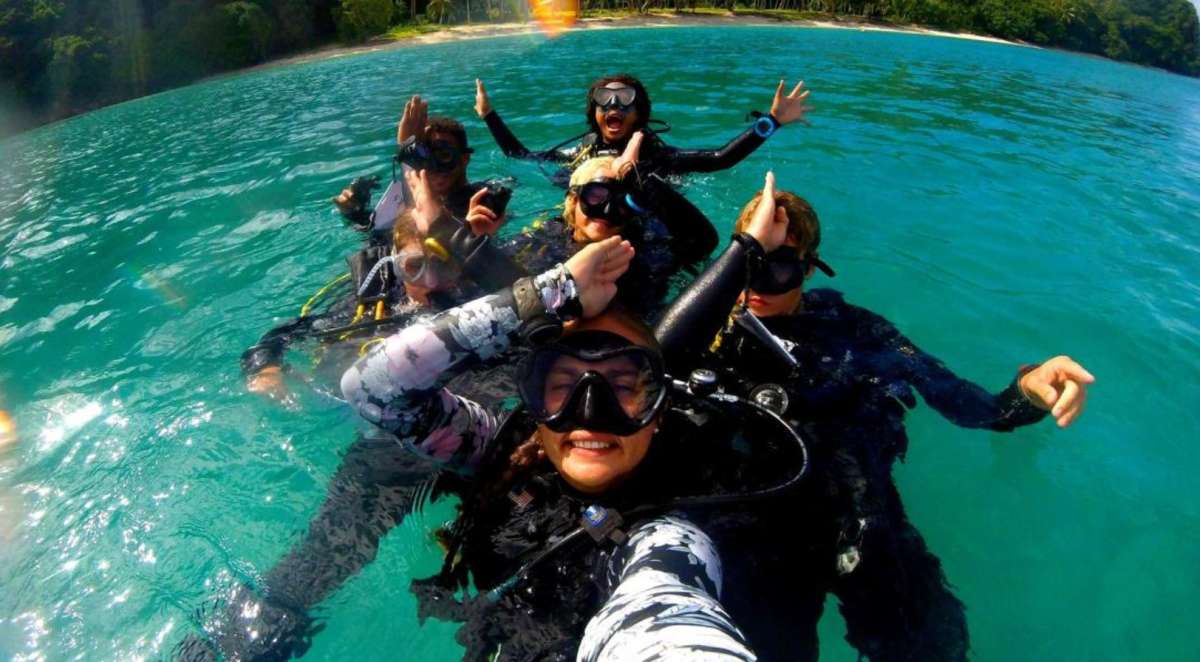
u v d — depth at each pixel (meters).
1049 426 1.29
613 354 0.65
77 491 1.17
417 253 1.35
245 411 1.33
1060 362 0.91
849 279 1.84
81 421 1.35
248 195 2.70
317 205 2.48
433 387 0.75
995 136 3.65
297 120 4.36
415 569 0.96
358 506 1.00
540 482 0.76
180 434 1.29
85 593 0.98
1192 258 2.02
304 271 1.93
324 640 0.88
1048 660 0.88
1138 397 1.37
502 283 1.07
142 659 0.88
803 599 0.83
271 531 1.07
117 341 1.64
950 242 2.09
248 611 0.90
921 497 1.15
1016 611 0.95
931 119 4.03
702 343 0.97
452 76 6.04
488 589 0.75
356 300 1.54
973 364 1.49
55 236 2.44
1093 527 1.08
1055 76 8.26
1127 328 1.61
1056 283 1.84
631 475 0.72
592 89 2.27
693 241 1.72
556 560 0.69
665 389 0.67
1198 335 1.58
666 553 0.60
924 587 0.91
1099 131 4.15
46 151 4.41
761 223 1.01
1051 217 2.32
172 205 2.65
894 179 2.69
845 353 1.21
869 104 4.43
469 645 0.74
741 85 5.08
